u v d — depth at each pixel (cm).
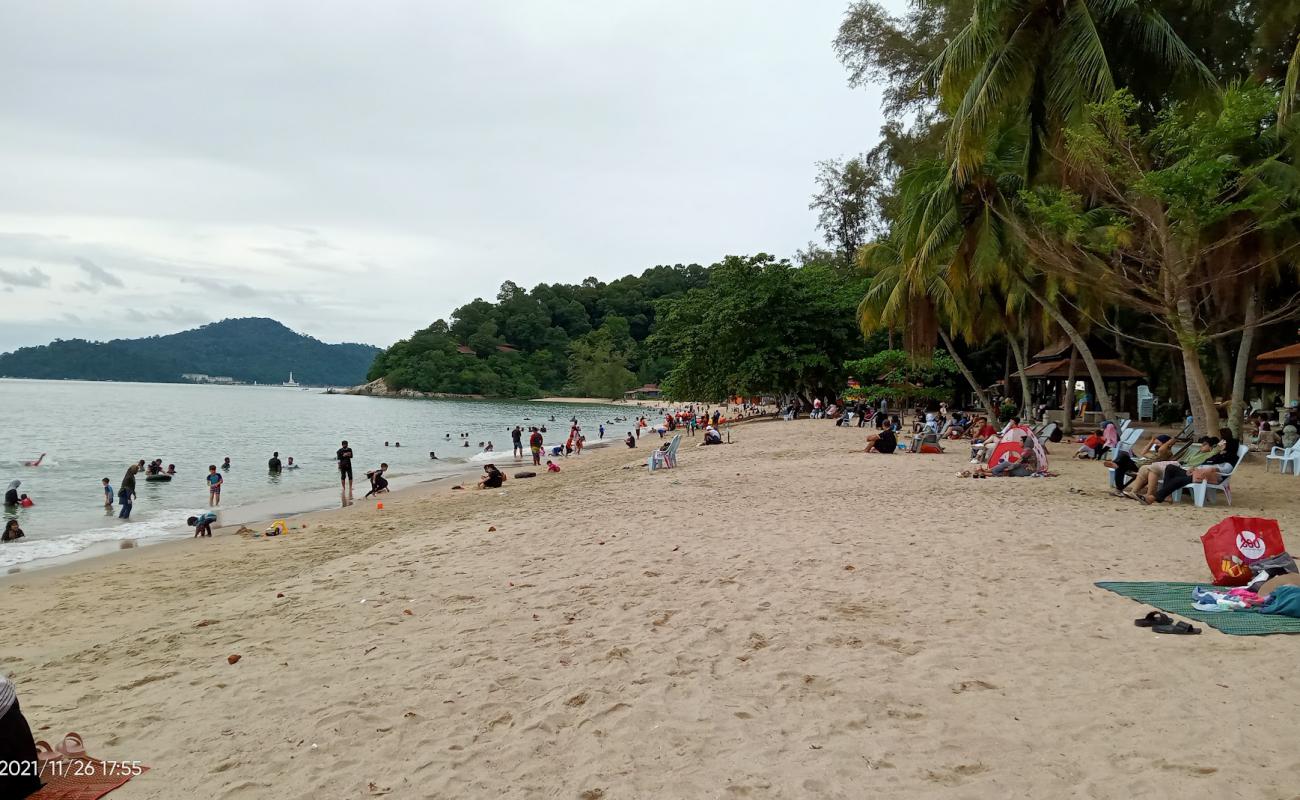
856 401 3488
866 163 4066
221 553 1238
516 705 468
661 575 768
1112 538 858
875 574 723
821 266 4325
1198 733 377
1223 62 1969
